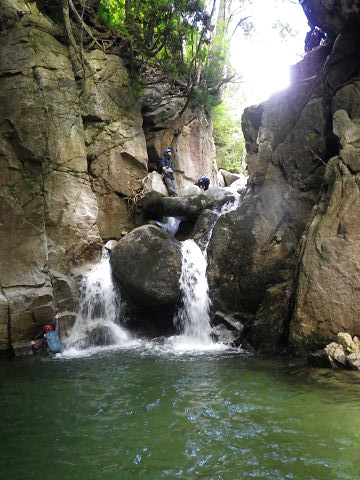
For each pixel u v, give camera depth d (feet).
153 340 33.40
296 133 30.71
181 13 41.81
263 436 14.89
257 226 31.01
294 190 30.27
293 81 32.48
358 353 22.17
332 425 15.48
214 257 32.55
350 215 24.31
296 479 12.10
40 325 31.48
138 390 20.39
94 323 33.27
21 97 34.71
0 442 15.12
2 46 35.42
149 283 32.73
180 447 14.35
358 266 23.48
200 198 38.11
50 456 14.02
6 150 33.88
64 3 36.91
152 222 41.45
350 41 28.25
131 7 44.80
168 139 50.06
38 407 18.49
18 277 32.01
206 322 32.53
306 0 27.84
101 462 13.53
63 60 38.63
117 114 42.98
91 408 18.21
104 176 41.37
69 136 37.63
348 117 26.63
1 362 27.50
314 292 24.72
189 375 22.62
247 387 20.16
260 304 29.01
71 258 35.65
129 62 44.57
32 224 33.63
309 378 21.06
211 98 47.11
